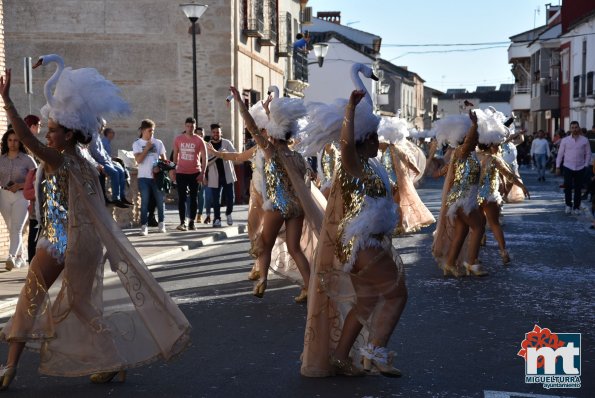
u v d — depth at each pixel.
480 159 11.20
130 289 5.97
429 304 8.93
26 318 5.85
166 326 5.93
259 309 8.73
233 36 25.38
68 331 5.95
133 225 17.30
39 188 5.96
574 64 50.19
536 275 10.84
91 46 24.64
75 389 5.89
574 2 52.41
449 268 10.64
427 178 42.09
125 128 25.02
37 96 24.38
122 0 24.70
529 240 14.83
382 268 5.83
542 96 60.22
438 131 10.59
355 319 5.96
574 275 10.86
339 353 6.04
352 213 5.88
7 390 5.87
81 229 5.94
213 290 9.90
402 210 15.27
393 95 81.00
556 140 37.59
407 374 6.23
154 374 6.27
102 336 5.92
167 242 14.23
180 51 25.00
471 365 6.50
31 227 10.32
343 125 5.77
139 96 25.00
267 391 5.80
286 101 8.79
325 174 11.57
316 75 61.50
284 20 34.09
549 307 8.78
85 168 6.07
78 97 5.93
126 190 16.66
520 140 17.20
